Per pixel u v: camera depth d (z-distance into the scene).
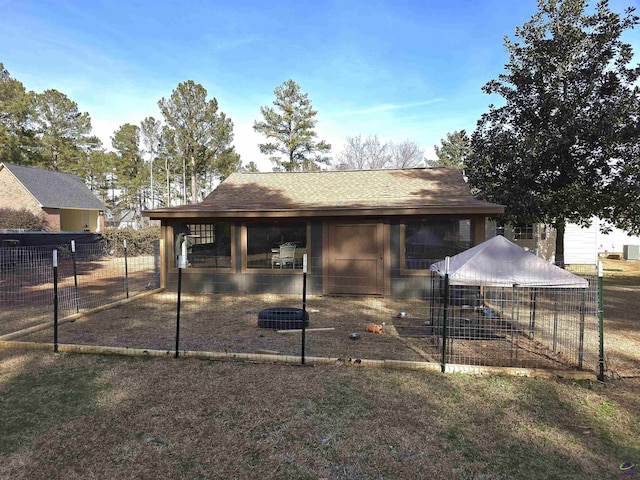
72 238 17.16
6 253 12.95
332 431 3.14
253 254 9.97
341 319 7.14
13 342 5.28
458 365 4.39
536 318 7.12
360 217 9.46
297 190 12.32
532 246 16.44
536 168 11.77
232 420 3.31
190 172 38.22
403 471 2.64
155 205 51.97
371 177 13.20
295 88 31.16
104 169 42.47
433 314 6.54
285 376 4.25
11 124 27.89
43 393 3.84
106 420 3.31
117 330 6.27
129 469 2.66
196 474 2.61
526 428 3.20
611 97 11.39
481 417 3.37
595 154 11.50
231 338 5.80
